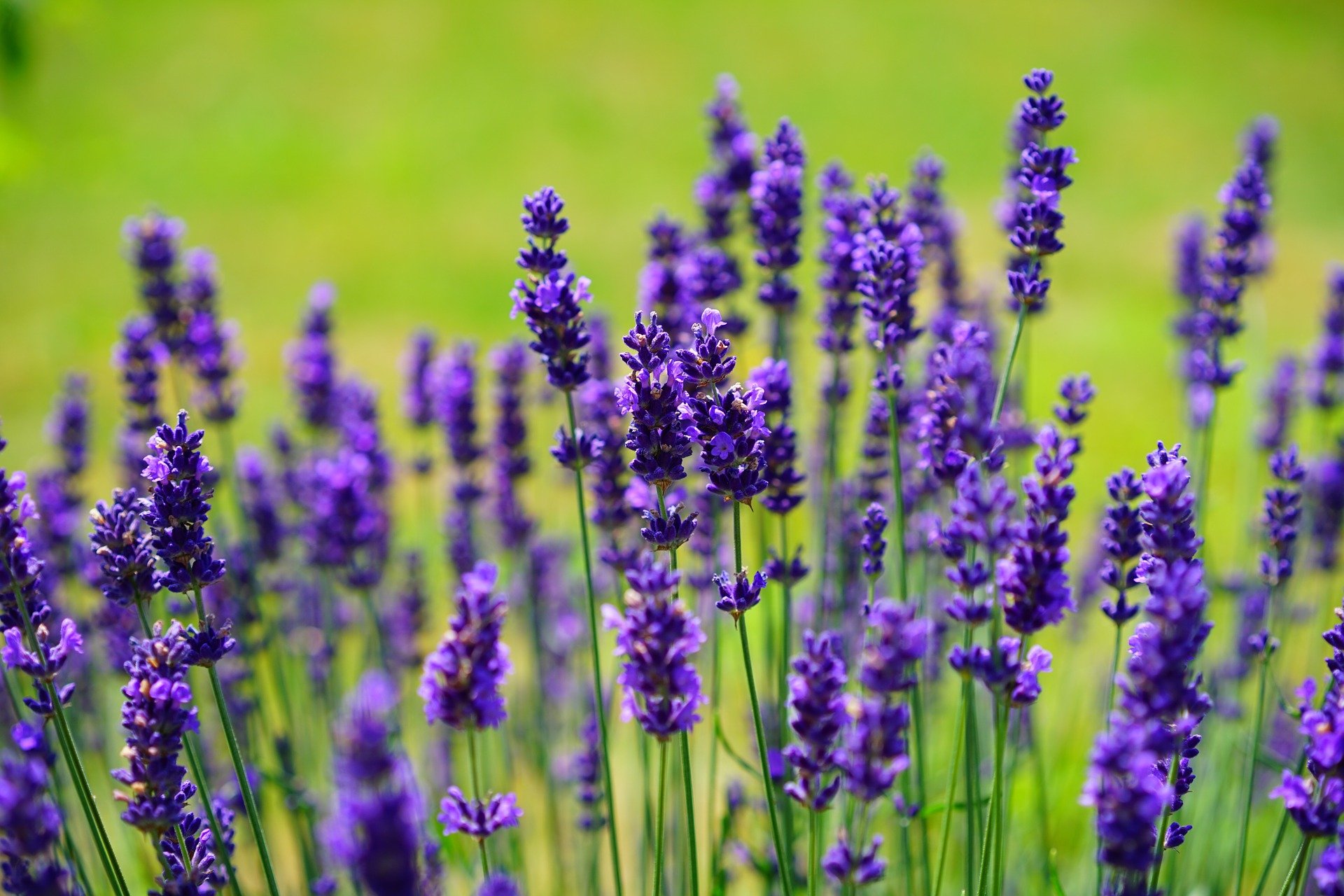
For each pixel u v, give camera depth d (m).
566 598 1.14
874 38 4.53
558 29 4.60
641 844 0.87
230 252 3.13
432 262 3.05
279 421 1.13
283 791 0.88
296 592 1.09
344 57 4.40
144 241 0.91
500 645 0.70
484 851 0.71
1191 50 4.34
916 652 0.69
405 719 1.00
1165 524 0.71
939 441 0.76
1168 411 2.04
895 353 0.79
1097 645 1.18
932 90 4.11
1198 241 1.12
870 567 0.77
